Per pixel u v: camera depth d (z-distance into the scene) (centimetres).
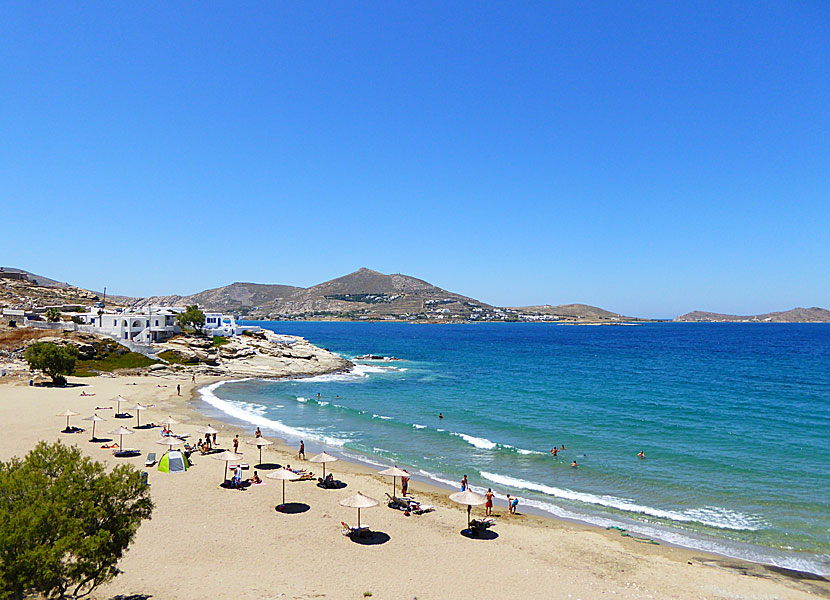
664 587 2131
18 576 1288
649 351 16762
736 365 11994
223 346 10475
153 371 8869
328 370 10606
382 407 6438
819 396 7312
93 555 1438
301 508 2931
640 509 3053
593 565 2330
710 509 3053
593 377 9706
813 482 3503
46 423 4744
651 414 5925
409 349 17850
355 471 3738
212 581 1992
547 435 4866
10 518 1331
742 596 2073
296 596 1903
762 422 5469
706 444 4522
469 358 14162
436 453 4247
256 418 5650
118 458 3738
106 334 9806
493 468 3847
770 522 2859
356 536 2567
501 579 2162
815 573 2294
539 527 2784
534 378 9556
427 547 2478
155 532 2478
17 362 8025
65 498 1455
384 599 1934
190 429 4881
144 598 1805
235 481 3247
